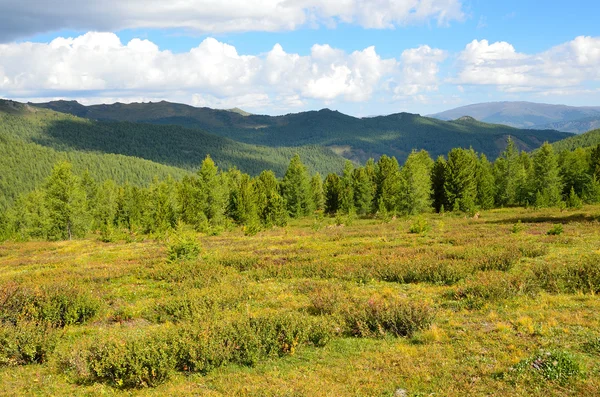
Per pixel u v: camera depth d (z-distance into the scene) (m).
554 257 20.20
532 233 31.45
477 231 35.78
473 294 13.87
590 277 14.22
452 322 11.36
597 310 11.32
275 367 9.08
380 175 82.06
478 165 81.19
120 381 8.32
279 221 59.09
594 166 70.75
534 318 10.89
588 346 8.63
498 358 8.47
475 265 18.59
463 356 8.81
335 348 10.13
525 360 8.02
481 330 10.48
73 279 20.75
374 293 15.64
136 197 86.12
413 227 38.56
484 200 66.81
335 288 16.59
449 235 33.84
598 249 21.53
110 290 18.75
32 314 12.82
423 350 9.36
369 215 77.38
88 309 14.05
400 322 11.16
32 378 8.98
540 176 71.50
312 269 20.88
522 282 14.19
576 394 6.72
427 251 24.23
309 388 7.63
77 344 10.88
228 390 7.85
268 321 10.71
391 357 9.13
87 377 8.87
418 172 65.69
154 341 9.62
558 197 60.41
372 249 28.23
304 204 81.06
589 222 36.31
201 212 61.78
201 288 17.75
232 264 24.06
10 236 63.19
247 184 76.06
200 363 9.01
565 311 11.42
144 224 58.84
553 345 8.85
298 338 10.19
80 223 62.19
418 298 14.63
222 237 45.91
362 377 8.15
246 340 9.80
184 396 7.79
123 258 30.44
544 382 7.16
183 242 25.50
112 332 12.23
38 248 45.16
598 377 7.16
